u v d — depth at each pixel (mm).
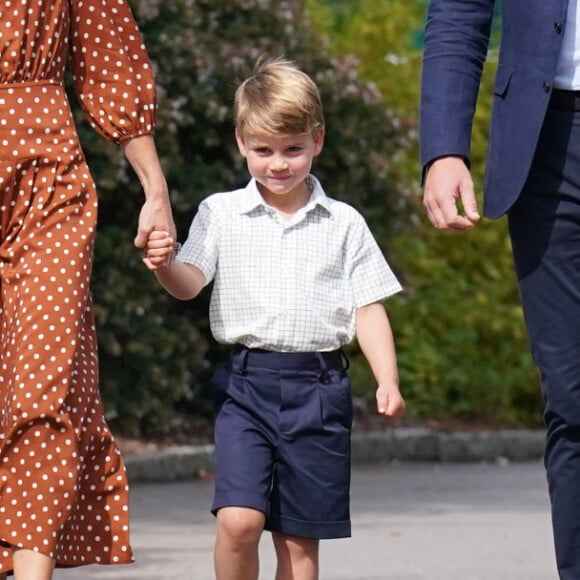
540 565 27422
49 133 17625
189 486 38406
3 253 17625
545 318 17922
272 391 18859
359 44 57406
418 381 50500
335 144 45500
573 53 17484
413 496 37438
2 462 17125
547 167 17703
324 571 26656
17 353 17219
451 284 53562
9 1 17469
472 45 18219
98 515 17750
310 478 18812
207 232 19312
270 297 19016
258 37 45062
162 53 41875
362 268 19500
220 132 43094
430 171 17922
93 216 17688
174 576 25688
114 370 41375
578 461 17969
